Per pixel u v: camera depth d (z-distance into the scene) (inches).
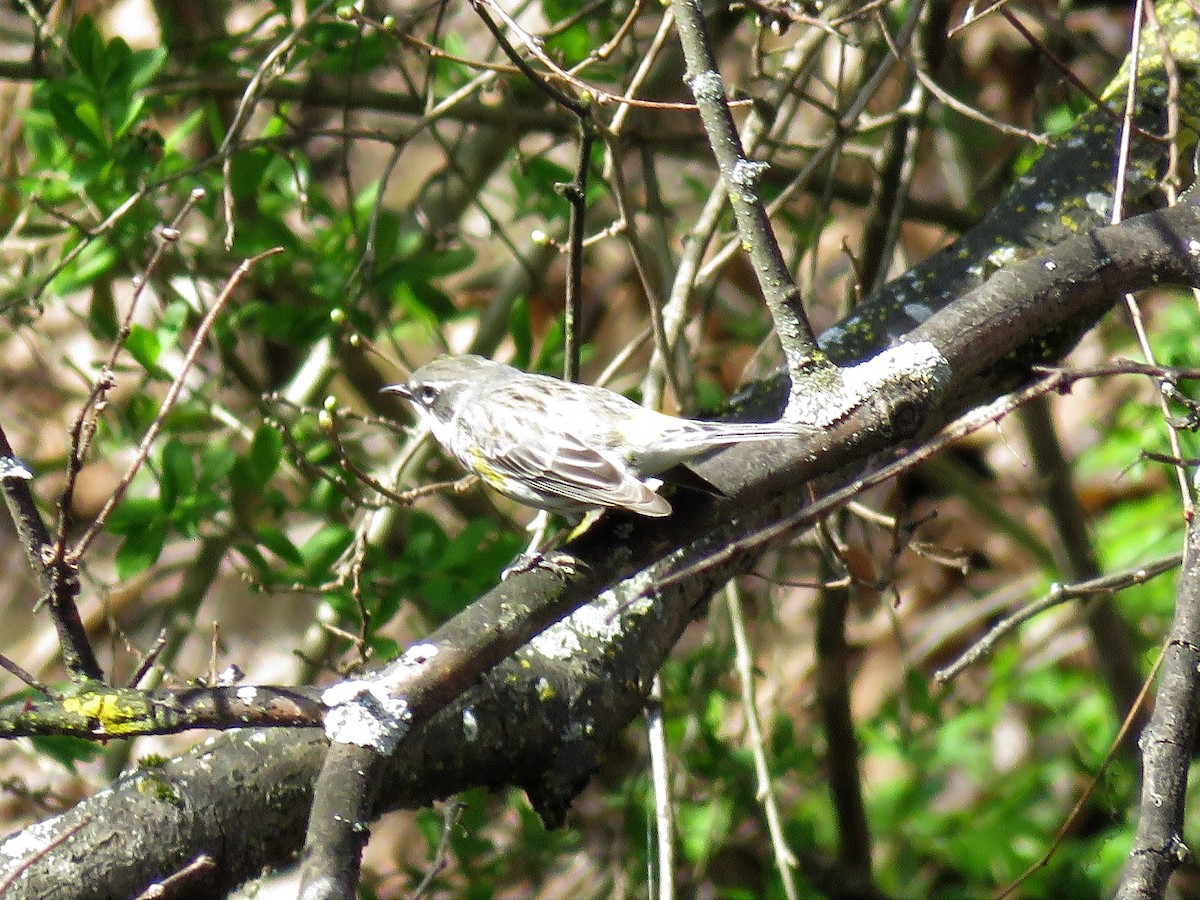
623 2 491.8
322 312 430.9
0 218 514.3
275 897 366.6
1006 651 591.8
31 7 445.7
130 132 422.3
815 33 408.2
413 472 470.6
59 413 603.5
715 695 494.0
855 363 309.6
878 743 518.3
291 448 354.3
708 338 659.4
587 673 267.3
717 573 292.4
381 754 217.3
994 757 566.6
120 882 227.5
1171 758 221.6
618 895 430.6
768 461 261.6
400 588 403.5
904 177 411.2
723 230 495.8
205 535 451.2
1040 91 455.5
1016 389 307.4
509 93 422.3
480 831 476.1
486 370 346.9
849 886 486.3
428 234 485.7
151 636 596.1
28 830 231.3
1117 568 570.6
